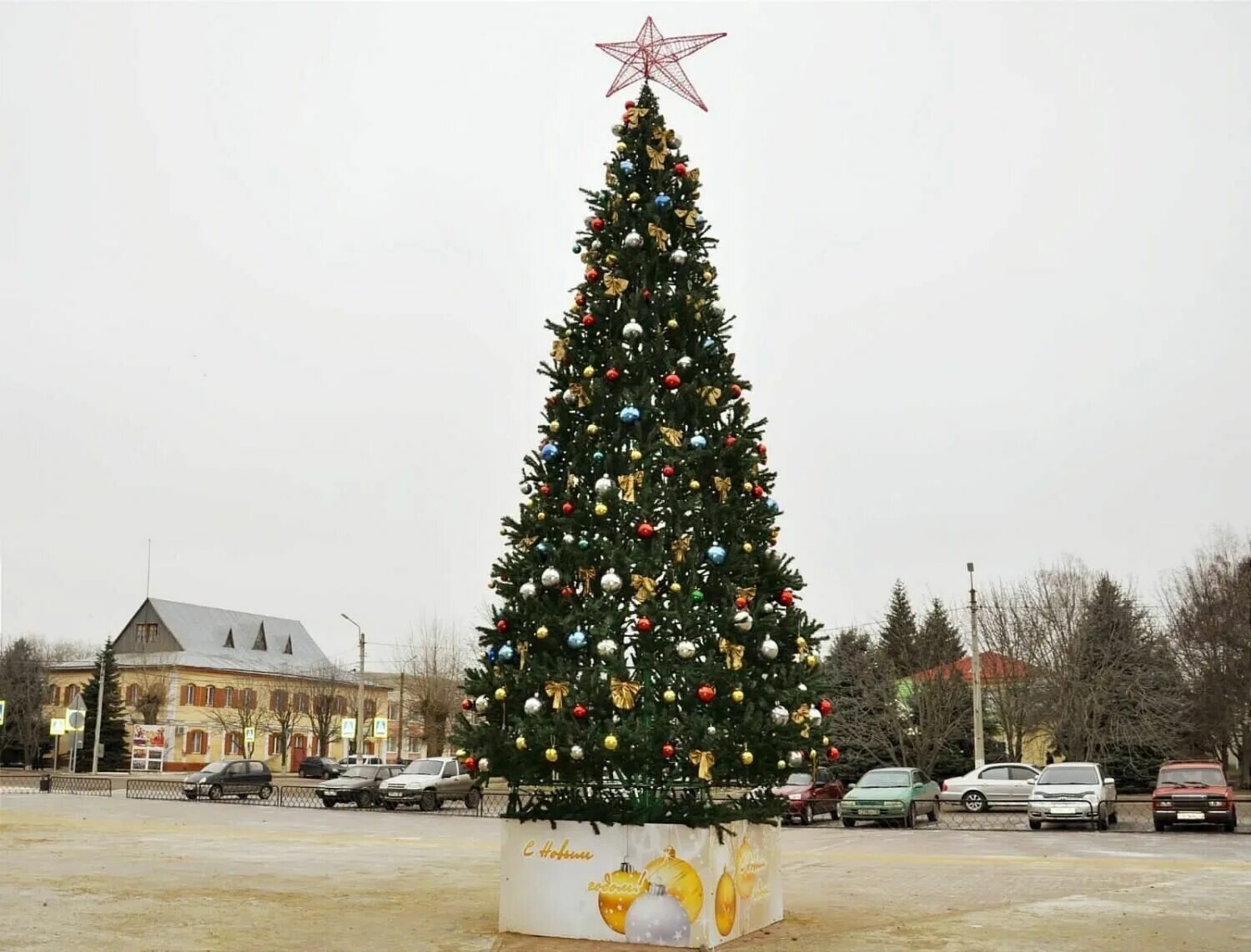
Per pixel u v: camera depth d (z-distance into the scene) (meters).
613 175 12.46
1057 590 46.91
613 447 11.50
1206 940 10.82
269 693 83.50
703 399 11.47
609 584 10.47
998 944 10.50
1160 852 21.06
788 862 18.94
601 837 10.52
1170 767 27.98
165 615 86.06
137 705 77.50
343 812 34.12
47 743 77.69
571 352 11.95
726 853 10.60
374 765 37.59
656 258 12.06
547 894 10.66
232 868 16.75
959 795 35.91
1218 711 47.34
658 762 10.17
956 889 14.81
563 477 11.62
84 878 15.05
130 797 40.25
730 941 10.50
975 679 39.56
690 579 10.87
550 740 10.16
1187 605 50.06
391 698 93.25
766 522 11.60
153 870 16.16
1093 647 45.62
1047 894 14.27
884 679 47.84
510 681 10.79
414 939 10.52
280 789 38.12
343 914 12.04
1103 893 14.45
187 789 39.75
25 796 39.19
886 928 11.45
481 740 10.55
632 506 10.97
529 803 10.95
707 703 10.38
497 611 11.28
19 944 10.03
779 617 11.08
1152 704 44.09
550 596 11.03
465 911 12.35
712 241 12.58
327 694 80.94
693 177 12.48
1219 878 16.23
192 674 79.69
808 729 10.94
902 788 29.16
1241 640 47.22
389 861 18.16
